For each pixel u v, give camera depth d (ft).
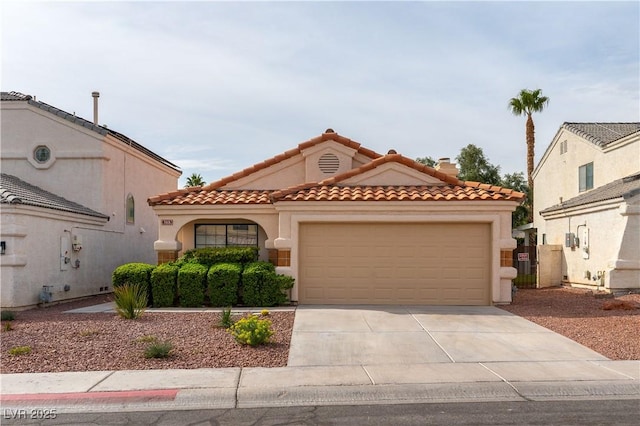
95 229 59.93
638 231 54.39
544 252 71.72
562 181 82.79
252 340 31.14
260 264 47.88
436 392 23.75
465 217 46.98
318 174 55.67
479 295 47.47
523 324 38.17
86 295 57.82
